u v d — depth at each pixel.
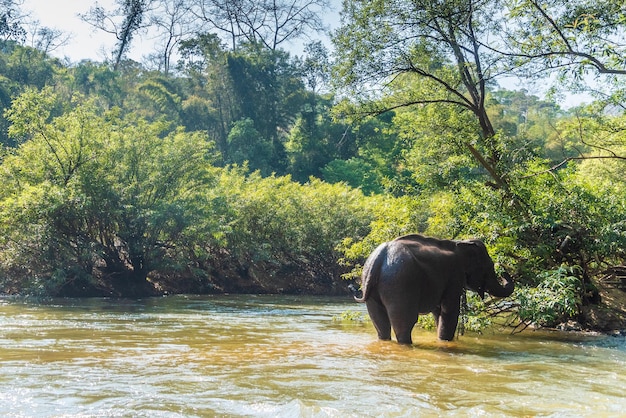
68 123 23.36
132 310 17.14
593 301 14.12
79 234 22.83
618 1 11.26
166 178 24.84
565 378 7.93
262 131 57.88
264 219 29.09
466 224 14.34
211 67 57.56
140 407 5.87
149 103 53.84
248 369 7.90
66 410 5.73
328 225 30.03
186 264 25.28
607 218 13.54
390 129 19.17
